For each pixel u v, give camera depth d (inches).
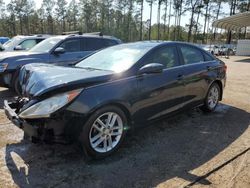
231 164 136.3
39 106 124.2
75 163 134.5
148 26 2432.3
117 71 148.6
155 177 123.5
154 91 160.1
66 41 311.9
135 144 158.7
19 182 117.7
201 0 2137.1
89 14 2544.3
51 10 2635.3
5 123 189.5
